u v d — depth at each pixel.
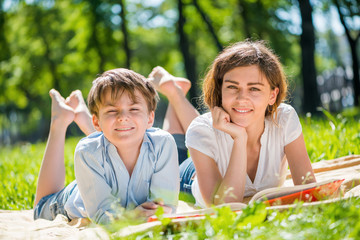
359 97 16.25
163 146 2.86
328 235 1.72
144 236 1.96
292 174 3.10
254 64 2.84
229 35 19.08
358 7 15.00
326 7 17.00
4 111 31.44
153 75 4.35
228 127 2.86
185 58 16.34
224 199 2.79
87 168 2.74
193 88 16.27
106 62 19.64
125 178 2.80
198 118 3.16
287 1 17.36
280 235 1.69
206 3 18.20
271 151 3.07
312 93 13.21
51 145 3.35
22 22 21.64
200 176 3.03
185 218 2.10
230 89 2.88
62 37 21.98
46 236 2.29
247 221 1.88
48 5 21.81
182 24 16.36
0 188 4.60
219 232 1.80
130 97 2.72
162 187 2.83
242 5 17.56
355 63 16.31
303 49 13.30
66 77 22.53
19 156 8.90
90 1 18.11
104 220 2.66
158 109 36.53
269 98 2.97
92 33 18.67
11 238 2.19
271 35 17.47
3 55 22.61
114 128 2.69
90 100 2.81
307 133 6.00
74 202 2.94
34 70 22.45
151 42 25.34
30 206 4.03
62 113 3.43
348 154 4.49
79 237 2.10
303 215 1.91
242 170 2.85
